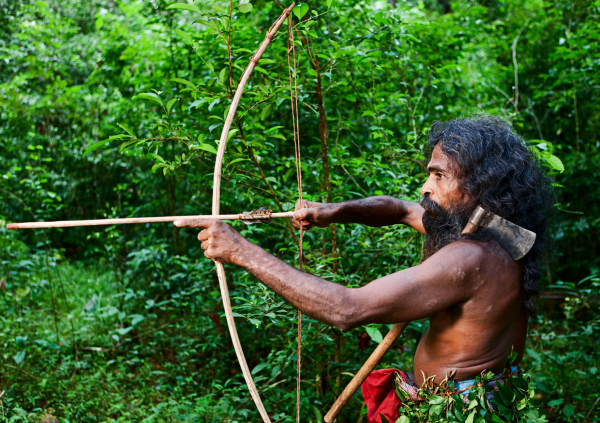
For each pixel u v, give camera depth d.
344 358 2.97
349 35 2.86
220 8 1.95
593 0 4.65
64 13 6.30
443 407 1.71
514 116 3.70
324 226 2.00
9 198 5.14
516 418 1.72
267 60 2.10
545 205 1.83
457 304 1.65
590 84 4.33
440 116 3.99
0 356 3.29
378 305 1.50
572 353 3.33
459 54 4.12
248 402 3.01
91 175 5.52
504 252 1.67
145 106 3.77
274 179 2.45
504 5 5.75
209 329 3.67
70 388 3.19
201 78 3.39
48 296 4.45
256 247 1.59
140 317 3.49
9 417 2.82
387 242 3.01
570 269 4.96
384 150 3.15
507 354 1.77
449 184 1.69
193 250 4.25
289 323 2.89
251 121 2.77
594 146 5.13
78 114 5.25
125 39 3.99
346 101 3.53
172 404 2.97
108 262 5.26
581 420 3.04
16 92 5.09
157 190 4.64
